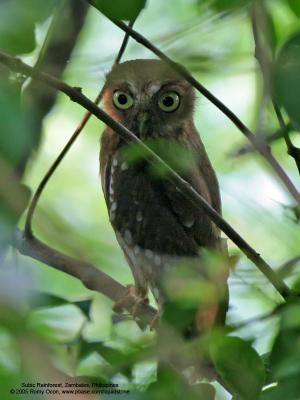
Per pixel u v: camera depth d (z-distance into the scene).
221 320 3.37
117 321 3.39
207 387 3.31
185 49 3.46
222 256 3.33
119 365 3.32
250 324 3.31
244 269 3.34
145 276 3.55
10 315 2.34
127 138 3.35
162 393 3.19
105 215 3.72
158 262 3.55
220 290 3.32
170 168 3.36
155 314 3.53
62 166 3.74
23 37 2.45
